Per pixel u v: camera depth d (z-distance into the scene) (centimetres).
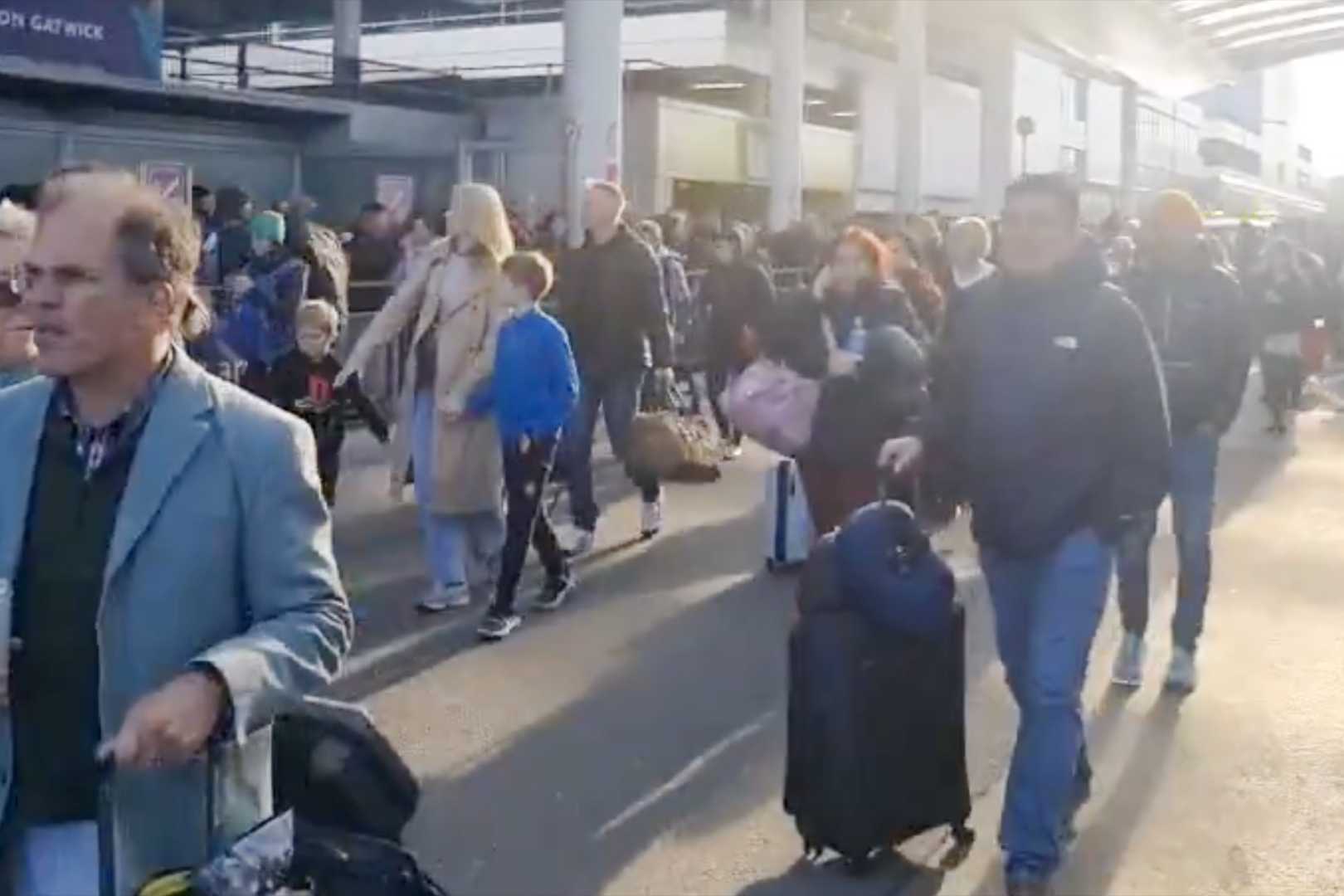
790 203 3275
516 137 2986
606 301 984
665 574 941
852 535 506
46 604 255
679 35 3391
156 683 254
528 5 3766
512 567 796
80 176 259
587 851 540
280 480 262
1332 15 4366
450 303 809
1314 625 854
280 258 1159
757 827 562
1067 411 484
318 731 299
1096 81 5788
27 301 254
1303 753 644
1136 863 536
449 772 610
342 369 841
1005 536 495
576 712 685
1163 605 898
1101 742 658
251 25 4056
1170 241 681
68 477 258
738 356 1355
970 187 4950
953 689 522
